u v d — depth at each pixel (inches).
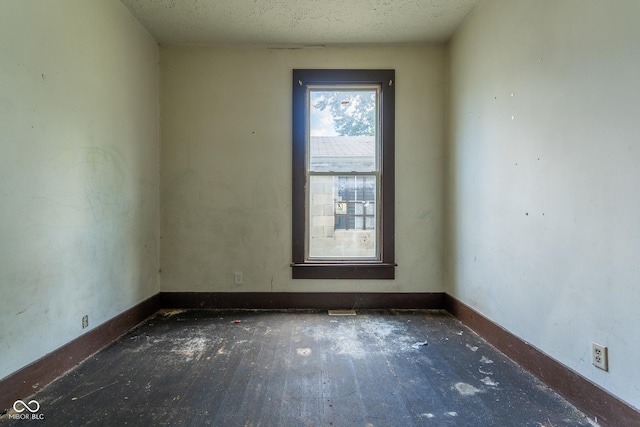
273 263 128.0
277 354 88.1
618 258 55.9
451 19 109.7
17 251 65.3
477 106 102.7
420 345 94.4
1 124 62.0
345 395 68.8
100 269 91.1
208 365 81.7
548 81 72.1
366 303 128.2
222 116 127.0
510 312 86.2
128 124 105.3
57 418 60.5
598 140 59.6
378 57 127.1
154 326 109.0
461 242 114.1
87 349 85.2
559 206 69.1
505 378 75.9
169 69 125.9
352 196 130.0
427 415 62.2
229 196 127.3
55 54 74.9
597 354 59.9
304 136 127.6
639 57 52.1
